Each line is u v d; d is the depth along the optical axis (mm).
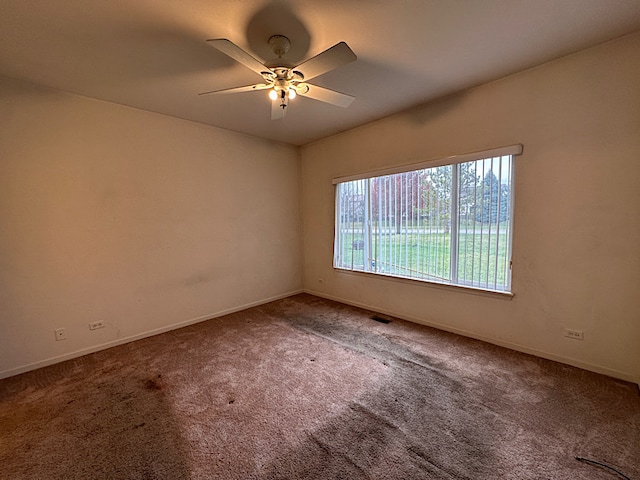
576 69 2111
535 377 2125
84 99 2633
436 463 1413
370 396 1951
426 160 3006
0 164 2262
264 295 4195
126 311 2938
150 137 3043
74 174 2600
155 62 2105
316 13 1640
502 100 2465
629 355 2045
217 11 1604
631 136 1951
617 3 1592
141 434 1648
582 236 2172
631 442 1518
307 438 1591
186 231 3357
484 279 2701
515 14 1677
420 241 3166
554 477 1326
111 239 2824
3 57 2002
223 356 2570
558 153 2230
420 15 1671
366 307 3824
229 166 3725
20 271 2371
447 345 2680
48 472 1409
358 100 2877
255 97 2721
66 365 2482
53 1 1485
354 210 3848
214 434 1636
